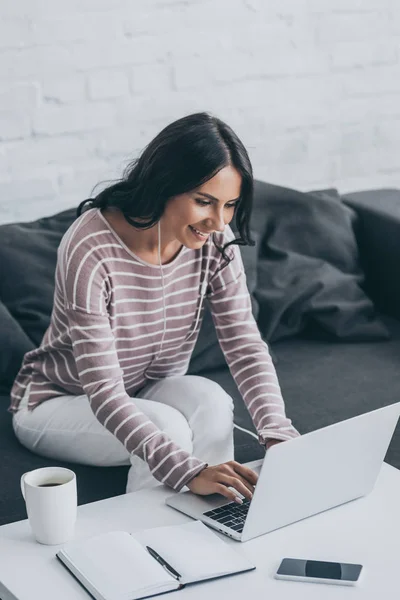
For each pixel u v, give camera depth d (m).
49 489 1.68
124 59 3.22
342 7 3.51
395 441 2.43
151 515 1.81
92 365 2.03
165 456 1.91
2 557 1.67
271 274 3.02
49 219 2.96
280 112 3.52
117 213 2.12
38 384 2.35
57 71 3.13
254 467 1.95
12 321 2.66
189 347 2.36
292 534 1.75
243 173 1.97
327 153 3.64
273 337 2.99
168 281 2.18
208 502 1.84
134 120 3.29
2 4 3.00
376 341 3.05
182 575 1.59
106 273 2.09
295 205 3.16
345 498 1.85
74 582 1.60
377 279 3.29
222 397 2.25
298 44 3.48
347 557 1.67
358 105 3.64
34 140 3.15
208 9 3.30
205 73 3.36
